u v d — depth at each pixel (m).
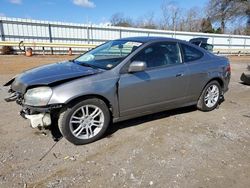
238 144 4.02
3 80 8.54
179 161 3.46
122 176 3.09
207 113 5.47
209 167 3.34
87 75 3.85
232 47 31.00
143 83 4.26
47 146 3.78
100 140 4.02
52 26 20.31
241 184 3.00
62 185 2.90
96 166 3.29
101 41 22.77
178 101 4.93
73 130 3.77
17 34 19.03
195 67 5.04
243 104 6.36
